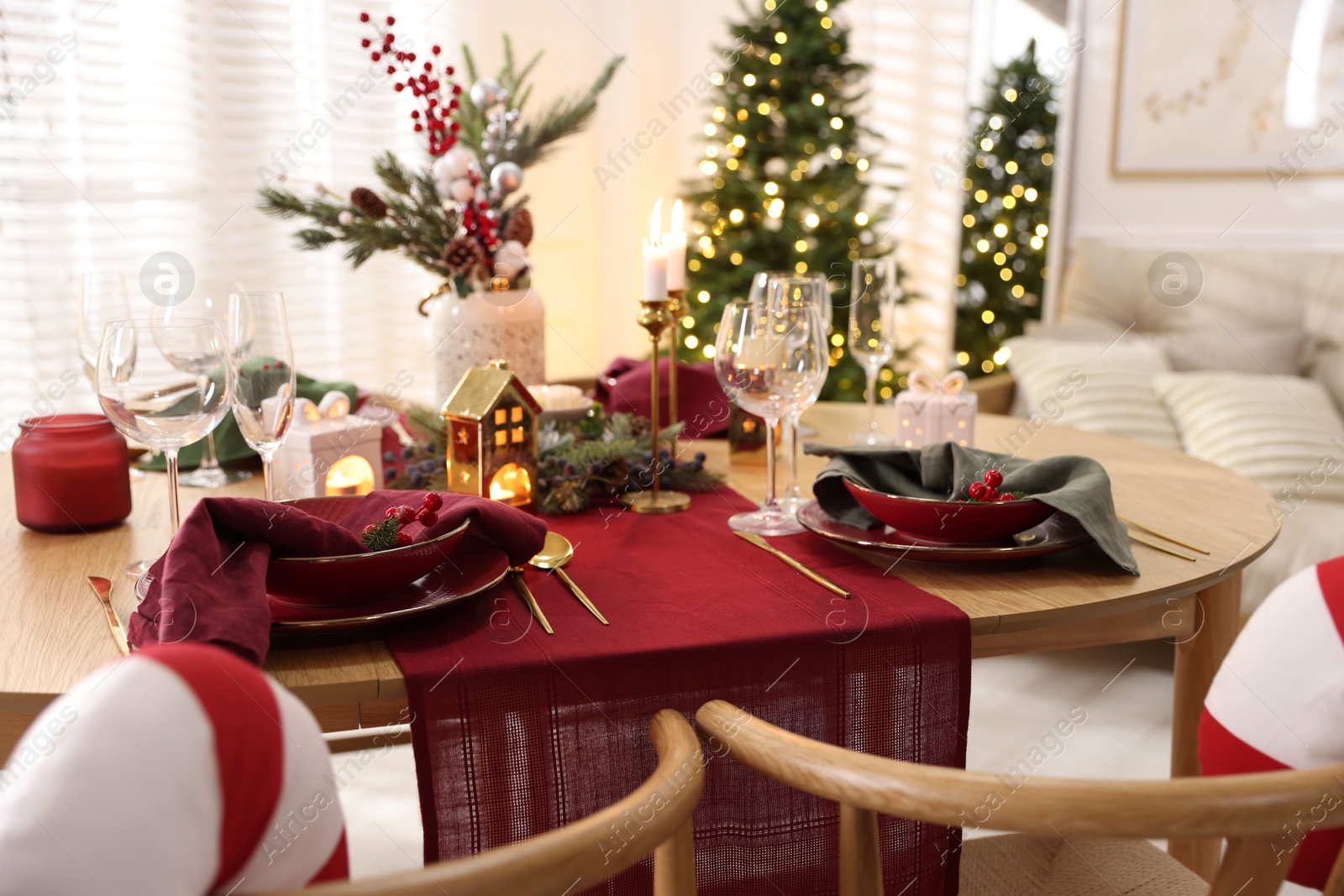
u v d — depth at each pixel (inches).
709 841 35.3
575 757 32.4
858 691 34.6
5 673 30.7
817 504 46.9
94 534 45.1
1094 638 41.9
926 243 165.6
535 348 57.9
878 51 165.2
